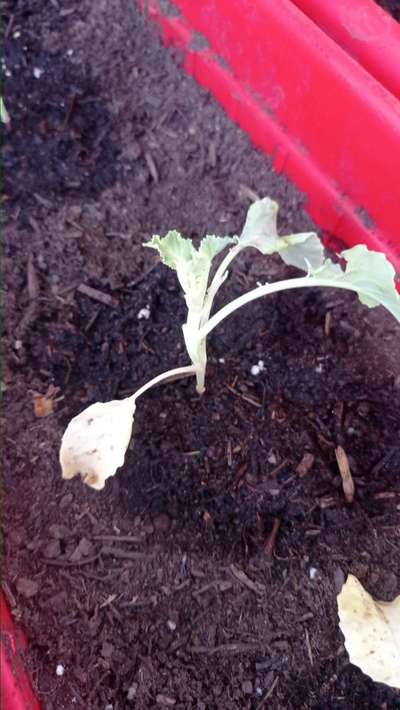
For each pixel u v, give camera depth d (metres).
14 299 0.40
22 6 0.46
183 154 0.44
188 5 0.42
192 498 0.36
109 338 0.39
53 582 0.35
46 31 0.46
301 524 0.36
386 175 0.36
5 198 0.42
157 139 0.44
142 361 0.39
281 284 0.33
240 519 0.36
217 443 0.37
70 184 0.43
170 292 0.41
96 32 0.46
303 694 0.33
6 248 0.41
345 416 0.38
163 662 0.33
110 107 0.45
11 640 0.31
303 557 0.36
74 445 0.32
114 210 0.42
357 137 0.36
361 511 0.36
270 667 0.33
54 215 0.42
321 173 0.40
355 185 0.39
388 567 0.35
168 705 0.33
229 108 0.43
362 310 0.40
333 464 0.37
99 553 0.35
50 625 0.34
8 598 0.34
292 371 0.39
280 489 0.36
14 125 0.44
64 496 0.36
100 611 0.34
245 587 0.35
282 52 0.37
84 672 0.33
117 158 0.44
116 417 0.33
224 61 0.42
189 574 0.35
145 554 0.35
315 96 0.37
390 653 0.31
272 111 0.40
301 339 0.40
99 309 0.40
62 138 0.44
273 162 0.42
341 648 0.34
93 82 0.45
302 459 0.37
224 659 0.34
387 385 0.39
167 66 0.45
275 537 0.36
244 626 0.34
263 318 0.40
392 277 0.30
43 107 0.44
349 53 0.37
